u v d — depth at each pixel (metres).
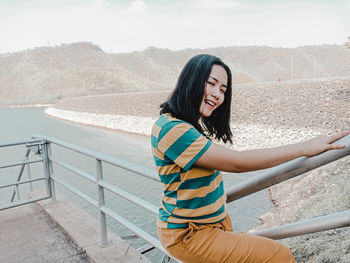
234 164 1.21
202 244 1.33
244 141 32.75
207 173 1.30
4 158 36.69
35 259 3.21
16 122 87.62
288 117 32.78
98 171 3.11
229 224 1.49
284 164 1.27
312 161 1.15
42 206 4.26
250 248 1.29
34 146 4.26
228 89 1.49
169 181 1.37
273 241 1.33
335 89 34.22
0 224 3.96
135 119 52.25
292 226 1.36
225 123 1.58
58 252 3.30
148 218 17.55
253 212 17.17
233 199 1.55
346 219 1.20
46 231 3.75
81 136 50.38
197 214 1.34
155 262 12.93
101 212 3.18
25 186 23.98
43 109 157.50
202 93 1.36
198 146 1.25
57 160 4.13
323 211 13.62
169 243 1.43
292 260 1.31
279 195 18.42
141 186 22.70
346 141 1.07
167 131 1.30
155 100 55.75
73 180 24.98
